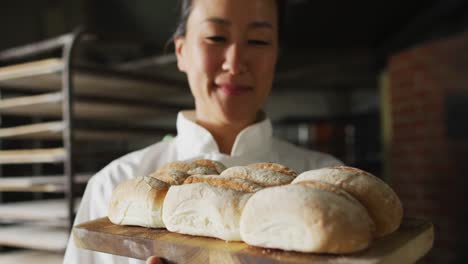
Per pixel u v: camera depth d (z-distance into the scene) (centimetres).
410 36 244
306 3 226
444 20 215
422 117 235
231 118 97
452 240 218
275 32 97
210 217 58
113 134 176
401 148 250
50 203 178
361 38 285
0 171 190
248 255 50
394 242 52
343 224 47
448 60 216
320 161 116
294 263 46
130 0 346
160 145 113
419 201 238
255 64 94
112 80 168
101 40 165
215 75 94
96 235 64
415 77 240
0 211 164
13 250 182
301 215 48
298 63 318
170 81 189
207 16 91
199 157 98
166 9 336
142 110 190
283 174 63
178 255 56
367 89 459
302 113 480
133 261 88
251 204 53
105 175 105
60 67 150
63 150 155
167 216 62
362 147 404
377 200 54
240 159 99
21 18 338
